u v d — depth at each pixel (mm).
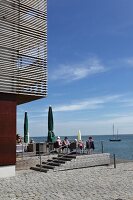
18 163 22609
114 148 87562
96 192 15188
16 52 20766
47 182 17922
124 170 22531
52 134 26922
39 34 22078
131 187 16391
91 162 24172
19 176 20141
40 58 21969
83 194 14758
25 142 28250
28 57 21312
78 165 23281
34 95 21391
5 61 20188
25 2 21484
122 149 80375
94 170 22547
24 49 21188
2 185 17203
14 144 20797
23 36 21188
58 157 24031
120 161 27609
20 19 21125
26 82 21078
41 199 13805
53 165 22797
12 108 20797
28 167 23047
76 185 16984
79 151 26094
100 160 24781
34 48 21734
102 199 13695
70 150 25922
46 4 22750
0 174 19953
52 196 14375
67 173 21188
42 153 25078
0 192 15352
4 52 20188
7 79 20219
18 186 16828
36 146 25266
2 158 20156
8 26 20469
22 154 23812
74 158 23188
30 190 15727
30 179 18969
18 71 20750
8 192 15320
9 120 20641
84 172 21609
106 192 15172
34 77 21516
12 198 14023
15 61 20672
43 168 22406
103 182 17875
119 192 15164
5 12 20391
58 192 15242
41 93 21750
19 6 21141
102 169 23047
